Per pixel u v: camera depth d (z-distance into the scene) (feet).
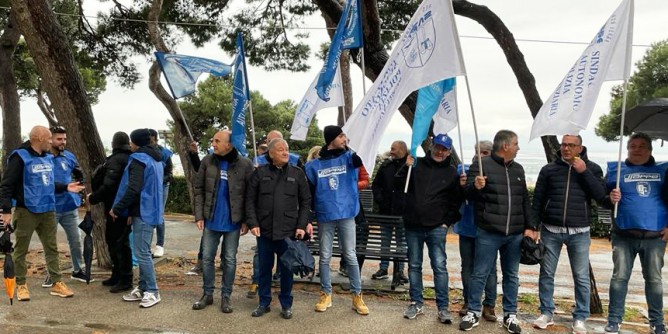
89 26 49.98
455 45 14.87
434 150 16.01
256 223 15.90
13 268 16.28
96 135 22.09
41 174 17.24
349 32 18.69
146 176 16.88
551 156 21.02
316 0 26.30
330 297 17.13
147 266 16.96
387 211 20.68
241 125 19.45
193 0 44.98
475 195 15.29
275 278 20.70
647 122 16.84
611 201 14.97
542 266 16.06
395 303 18.20
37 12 20.39
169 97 42.14
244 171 16.88
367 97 16.21
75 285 19.30
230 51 46.73
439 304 16.07
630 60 14.46
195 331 14.79
